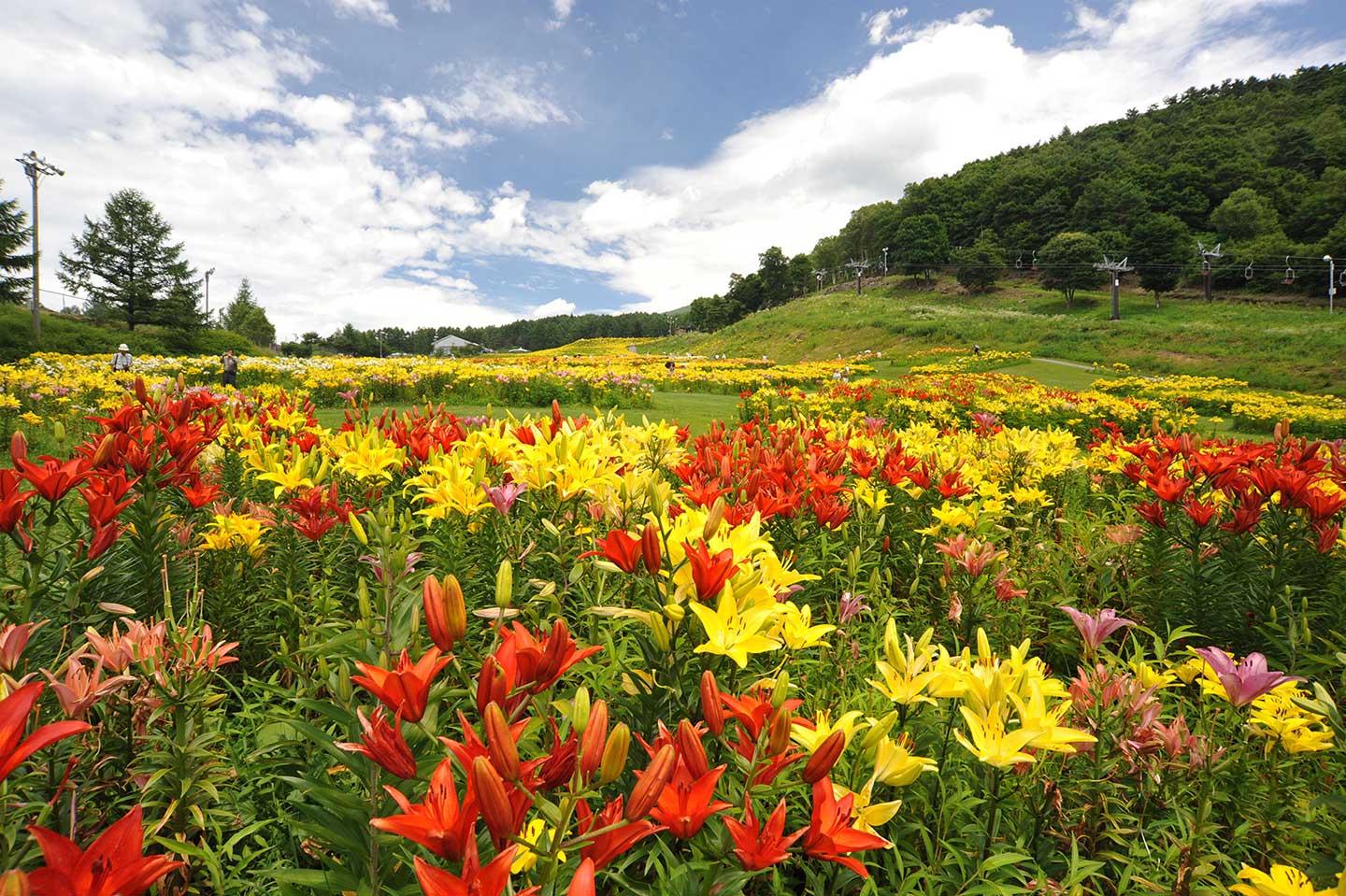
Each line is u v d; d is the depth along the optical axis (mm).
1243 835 1862
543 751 1381
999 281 120188
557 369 26125
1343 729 1562
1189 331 56812
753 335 90750
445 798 888
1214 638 3299
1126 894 1597
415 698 986
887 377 37531
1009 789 1742
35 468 1771
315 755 1634
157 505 2654
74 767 1426
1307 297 89938
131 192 60000
